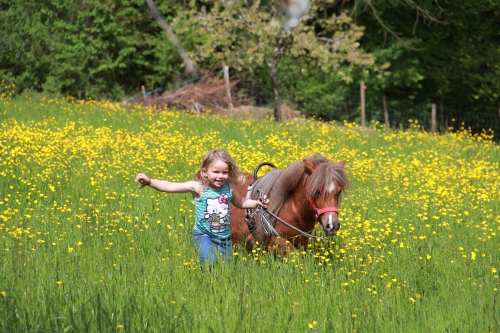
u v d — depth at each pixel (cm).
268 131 1859
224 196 715
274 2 2423
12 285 618
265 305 617
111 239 817
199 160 1363
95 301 584
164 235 840
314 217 739
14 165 1203
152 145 1504
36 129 1602
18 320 536
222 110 2647
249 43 2539
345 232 865
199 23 2478
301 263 713
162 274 687
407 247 832
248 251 786
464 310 628
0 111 1875
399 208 1096
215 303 610
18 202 948
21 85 2641
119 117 1959
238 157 1385
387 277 732
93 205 1003
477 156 1802
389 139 1917
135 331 533
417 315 610
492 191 1267
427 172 1398
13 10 2436
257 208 762
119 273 673
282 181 745
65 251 758
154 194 1078
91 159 1298
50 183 1112
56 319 542
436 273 750
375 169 1438
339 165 712
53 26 2544
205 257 707
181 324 559
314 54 2486
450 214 1048
